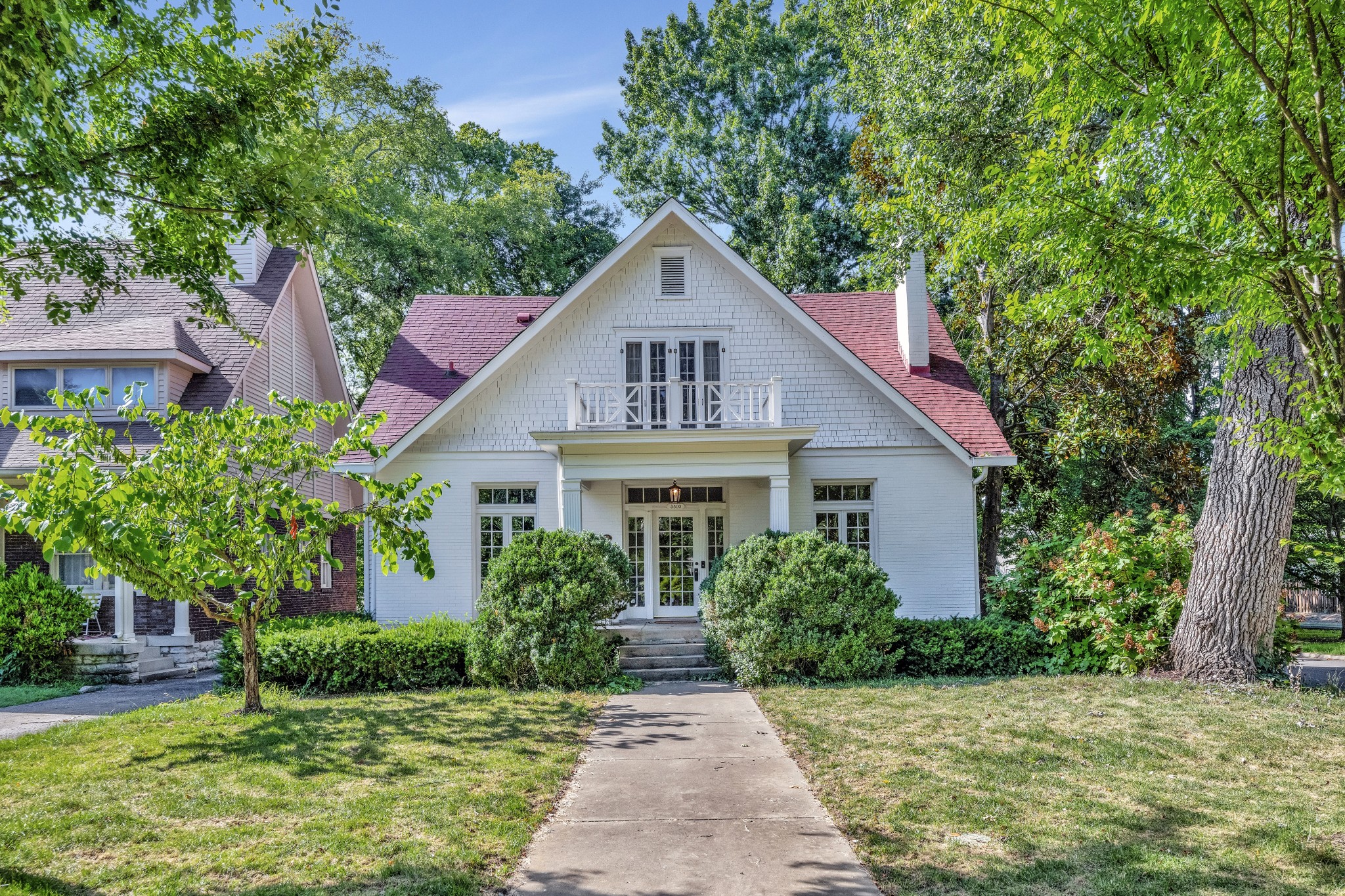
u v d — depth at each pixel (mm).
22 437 14914
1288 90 4938
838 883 4977
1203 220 5762
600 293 15805
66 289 16984
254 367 17125
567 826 5961
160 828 5809
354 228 24969
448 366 16891
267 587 9633
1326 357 5184
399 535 9422
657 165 33750
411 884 4848
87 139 7281
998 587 13523
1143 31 5402
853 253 30656
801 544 12023
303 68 7836
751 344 15820
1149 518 13398
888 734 8320
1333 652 18875
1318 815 5977
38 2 4809
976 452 15117
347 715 9367
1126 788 6586
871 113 21297
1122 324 6270
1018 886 4863
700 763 7562
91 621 15320
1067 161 6188
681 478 13781
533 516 15570
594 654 11406
